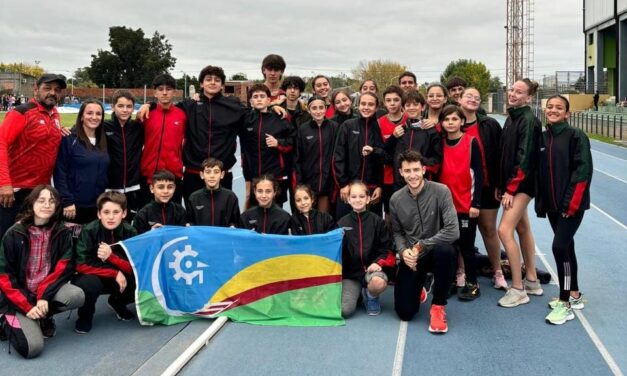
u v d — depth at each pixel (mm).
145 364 4352
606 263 7309
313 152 6590
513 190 5602
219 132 6551
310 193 5762
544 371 4281
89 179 5766
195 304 5281
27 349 4445
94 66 75312
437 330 4965
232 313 5305
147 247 5219
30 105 5500
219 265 5332
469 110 5977
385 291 6266
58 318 5430
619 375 4215
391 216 5508
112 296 5332
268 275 5355
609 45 53000
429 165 5812
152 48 77500
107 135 6027
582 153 5188
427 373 4246
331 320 5258
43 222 4781
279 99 7359
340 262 5375
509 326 5160
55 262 4824
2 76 66500
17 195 5535
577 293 5590
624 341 4816
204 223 5836
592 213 10953
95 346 4734
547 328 5105
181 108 6570
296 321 5254
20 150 5461
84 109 5719
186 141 6578
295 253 5359
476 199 5695
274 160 6801
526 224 5984
